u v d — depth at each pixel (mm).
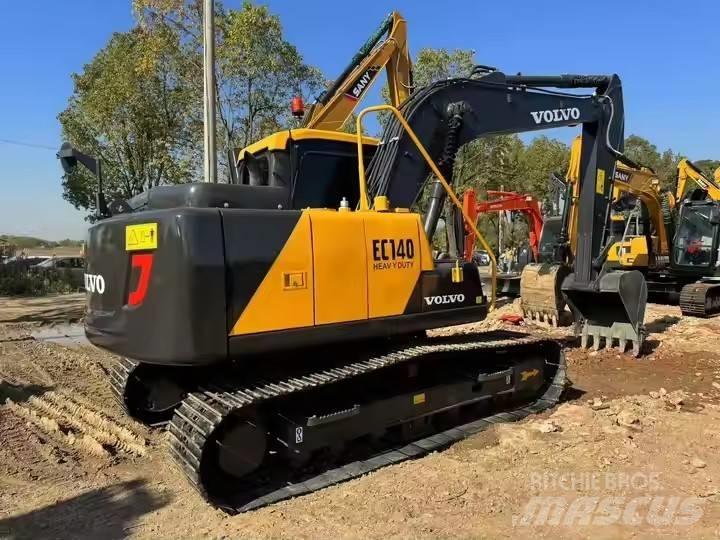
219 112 16719
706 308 12195
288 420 4250
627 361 8094
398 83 7512
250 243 3979
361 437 4961
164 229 3811
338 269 4375
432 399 5117
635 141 56844
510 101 6727
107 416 5836
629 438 5055
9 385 7039
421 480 4277
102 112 19156
